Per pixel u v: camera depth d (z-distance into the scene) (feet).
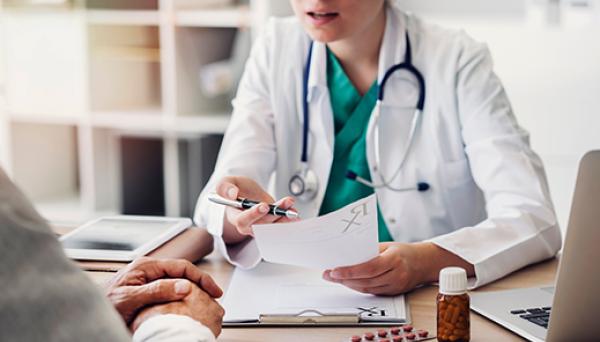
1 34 11.75
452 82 5.80
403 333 3.91
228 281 4.79
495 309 4.23
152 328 3.51
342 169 5.91
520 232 5.04
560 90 9.96
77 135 12.92
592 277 3.49
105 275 4.63
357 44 5.85
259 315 4.14
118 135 11.50
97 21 11.34
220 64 11.42
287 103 6.02
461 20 10.27
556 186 10.12
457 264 4.74
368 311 4.23
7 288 2.31
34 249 2.38
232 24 10.77
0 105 11.91
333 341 3.89
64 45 11.54
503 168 5.47
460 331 3.78
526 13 11.04
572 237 3.46
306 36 6.09
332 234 4.09
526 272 4.96
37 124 12.39
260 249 4.18
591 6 9.90
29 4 11.57
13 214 2.38
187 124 11.19
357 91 5.92
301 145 6.01
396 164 5.88
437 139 5.84
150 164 11.45
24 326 2.31
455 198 5.96
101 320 2.44
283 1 10.75
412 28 6.04
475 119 5.70
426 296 4.51
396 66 5.86
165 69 11.17
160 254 4.91
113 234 5.23
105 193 12.00
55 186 12.78
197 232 5.36
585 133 9.95
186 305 3.81
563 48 9.89
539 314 4.15
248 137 5.92
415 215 5.89
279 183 6.08
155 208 11.48
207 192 5.55
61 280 2.40
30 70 11.73
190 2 11.04
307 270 4.91
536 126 10.12
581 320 3.58
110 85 11.78
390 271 4.42
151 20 11.08
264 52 6.18
